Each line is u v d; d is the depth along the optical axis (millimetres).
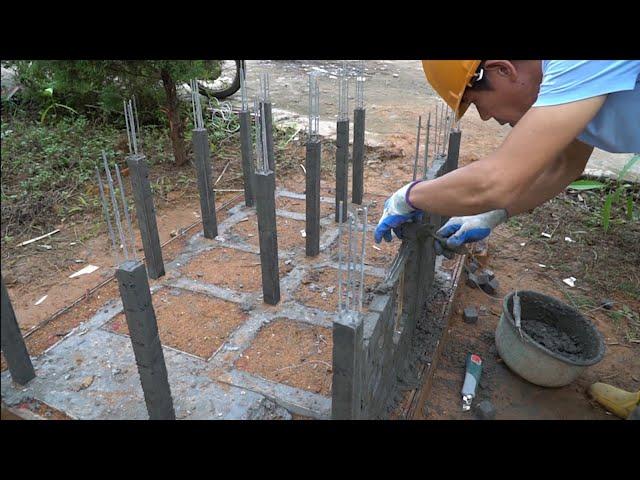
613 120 1930
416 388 2428
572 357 2539
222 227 3883
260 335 2740
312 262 3416
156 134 5402
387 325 1997
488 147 5547
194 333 2744
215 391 2357
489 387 2588
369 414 1994
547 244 3875
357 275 3254
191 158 5008
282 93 7355
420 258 2445
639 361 2811
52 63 4125
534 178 1761
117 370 2486
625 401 2414
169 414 2117
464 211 1923
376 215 4074
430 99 7367
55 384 2391
